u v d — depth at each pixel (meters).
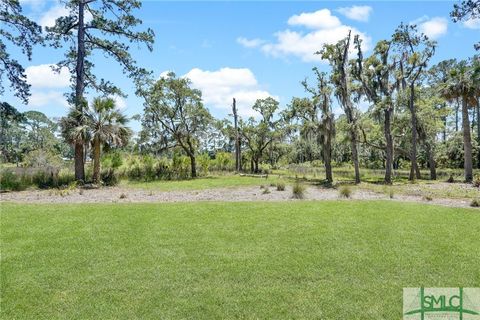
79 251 5.76
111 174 21.62
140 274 4.83
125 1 20.39
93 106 19.17
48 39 20.52
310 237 6.51
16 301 4.08
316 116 24.31
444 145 39.62
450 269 4.92
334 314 3.78
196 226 7.43
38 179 18.75
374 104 24.28
